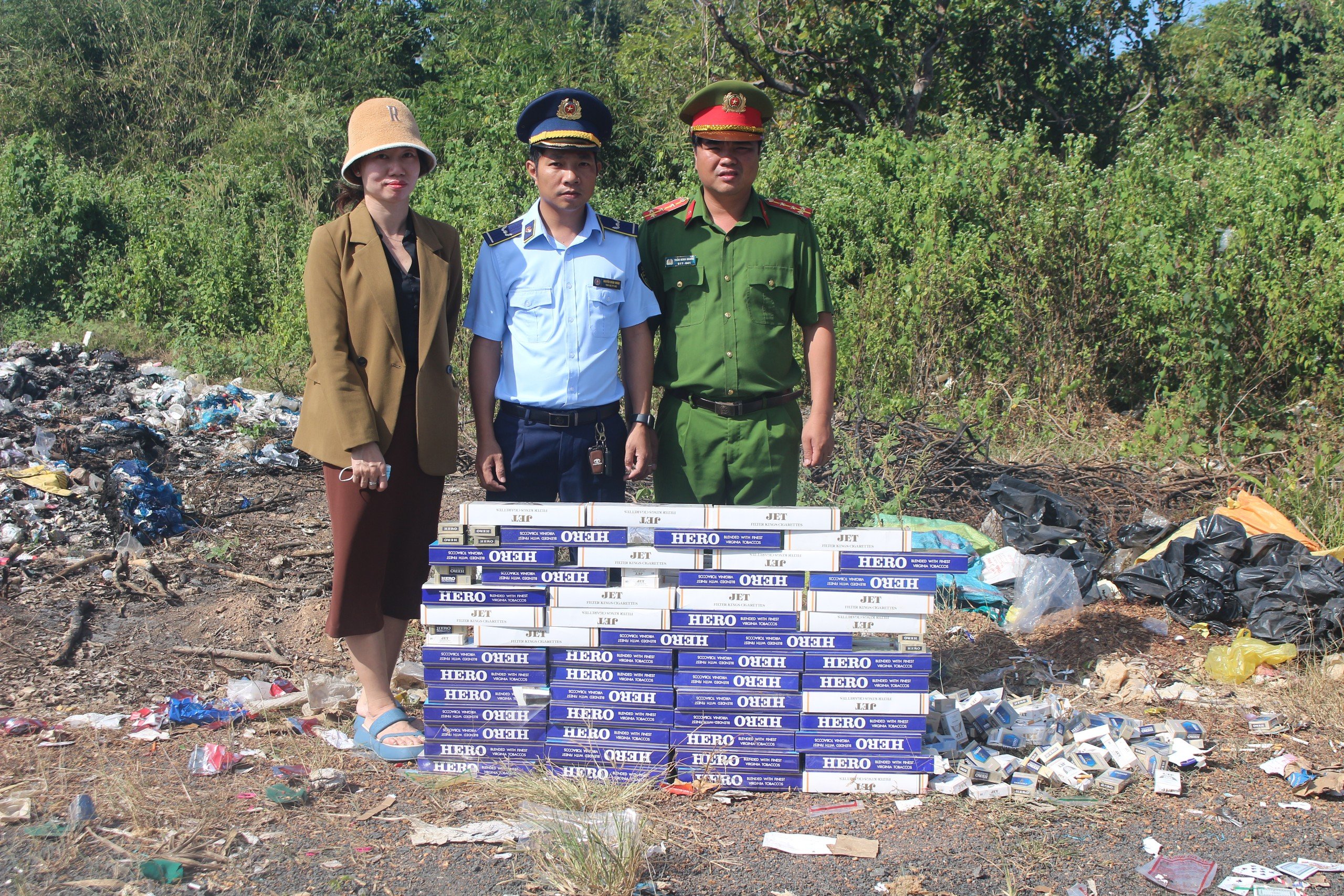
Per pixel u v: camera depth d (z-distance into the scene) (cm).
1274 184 856
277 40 2620
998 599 482
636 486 670
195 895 258
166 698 396
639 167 1778
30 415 835
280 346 1119
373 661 354
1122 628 469
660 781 329
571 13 2977
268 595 512
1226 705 396
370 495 333
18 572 527
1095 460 719
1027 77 1983
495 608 330
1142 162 1010
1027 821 307
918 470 639
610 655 330
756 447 371
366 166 330
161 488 608
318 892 262
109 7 2619
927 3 1711
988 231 960
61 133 2394
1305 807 314
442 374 344
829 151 1328
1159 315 843
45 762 328
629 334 371
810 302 379
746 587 326
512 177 1328
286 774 324
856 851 287
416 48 2691
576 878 264
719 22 1709
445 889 264
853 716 326
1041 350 864
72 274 1367
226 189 1602
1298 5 2358
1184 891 268
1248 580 472
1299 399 780
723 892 266
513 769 332
